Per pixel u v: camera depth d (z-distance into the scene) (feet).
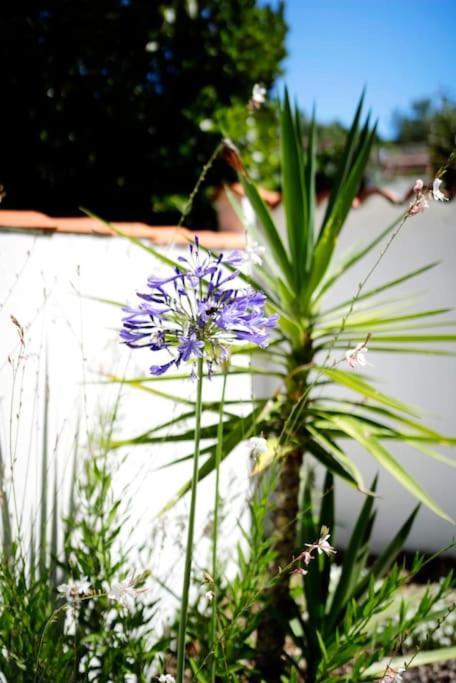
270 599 7.51
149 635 7.73
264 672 7.89
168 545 8.93
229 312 4.25
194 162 15.56
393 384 13.50
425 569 12.80
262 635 7.91
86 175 15.11
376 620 7.57
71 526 6.84
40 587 6.16
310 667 7.43
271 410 7.61
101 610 6.65
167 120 15.33
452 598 11.10
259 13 16.39
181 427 9.17
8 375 6.40
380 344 13.44
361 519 8.11
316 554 7.84
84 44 14.03
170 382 9.18
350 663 9.00
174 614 9.09
